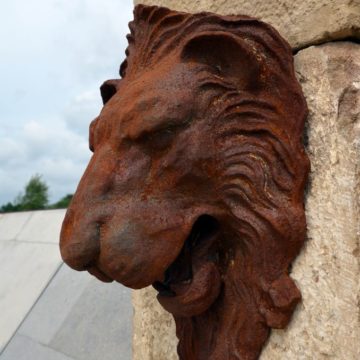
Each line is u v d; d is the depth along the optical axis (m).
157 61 0.74
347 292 0.64
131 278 0.66
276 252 0.68
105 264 0.66
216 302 0.76
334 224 0.67
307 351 0.67
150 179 0.68
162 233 0.67
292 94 0.70
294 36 0.75
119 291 1.95
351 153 0.66
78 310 2.01
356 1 0.70
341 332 0.64
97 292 2.04
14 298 2.41
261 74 0.69
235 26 0.71
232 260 0.73
